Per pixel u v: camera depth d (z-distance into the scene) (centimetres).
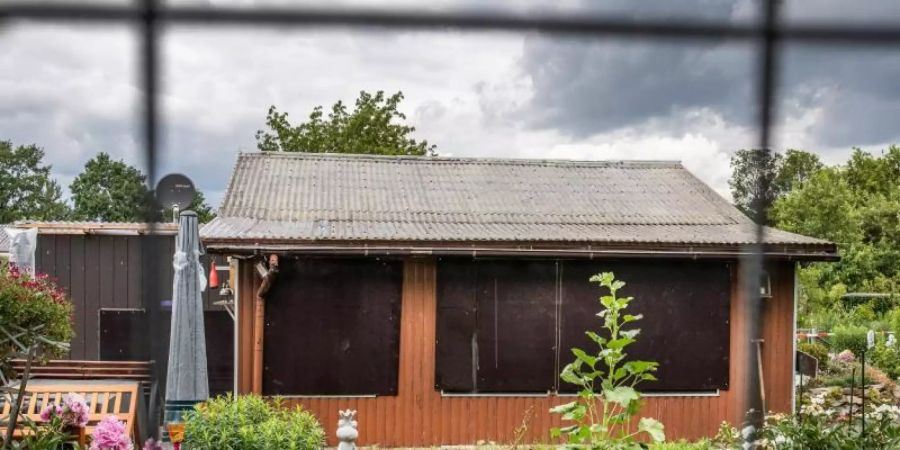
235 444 648
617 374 448
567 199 1180
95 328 1058
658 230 1037
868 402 919
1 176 1827
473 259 975
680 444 893
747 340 197
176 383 711
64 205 1948
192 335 721
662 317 991
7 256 654
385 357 977
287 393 963
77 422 523
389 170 1280
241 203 1084
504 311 984
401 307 978
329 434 969
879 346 1392
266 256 930
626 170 1352
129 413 698
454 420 984
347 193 1161
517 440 880
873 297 1819
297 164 1275
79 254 1063
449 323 981
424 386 982
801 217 1934
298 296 964
